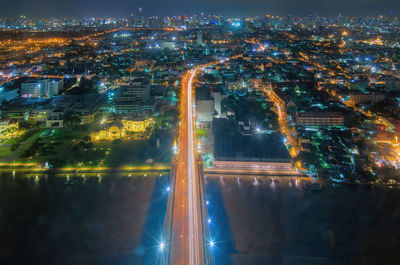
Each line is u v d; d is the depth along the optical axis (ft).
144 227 508.53
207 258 440.04
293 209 565.53
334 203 583.99
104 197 595.88
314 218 540.11
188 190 613.11
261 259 447.83
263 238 491.31
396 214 549.95
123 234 492.13
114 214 543.80
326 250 466.70
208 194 611.06
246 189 630.33
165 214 540.52
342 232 505.66
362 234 500.74
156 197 595.88
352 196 605.73
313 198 599.57
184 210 549.13
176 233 491.31
